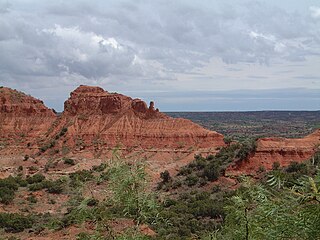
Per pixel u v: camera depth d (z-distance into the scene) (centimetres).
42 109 10769
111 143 9150
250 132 13700
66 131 9600
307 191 637
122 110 10038
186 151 8438
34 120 10344
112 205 925
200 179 5950
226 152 6756
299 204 627
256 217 724
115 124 9638
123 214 934
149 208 946
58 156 8744
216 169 5953
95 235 909
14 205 5084
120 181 913
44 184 5853
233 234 802
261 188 709
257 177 5744
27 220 4112
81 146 9138
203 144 8656
